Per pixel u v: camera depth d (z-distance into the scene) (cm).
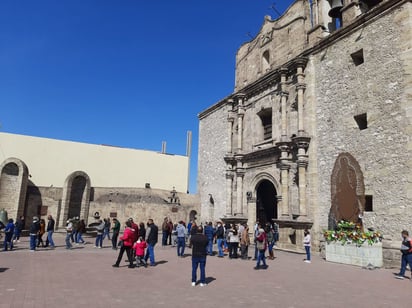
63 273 1016
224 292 812
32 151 3647
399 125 1370
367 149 1502
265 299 748
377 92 1494
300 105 1891
